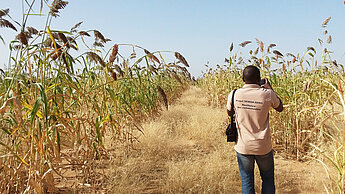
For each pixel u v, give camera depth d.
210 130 5.61
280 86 4.89
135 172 3.61
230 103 2.62
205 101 11.71
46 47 2.50
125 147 4.23
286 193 3.12
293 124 4.59
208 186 3.00
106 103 3.47
